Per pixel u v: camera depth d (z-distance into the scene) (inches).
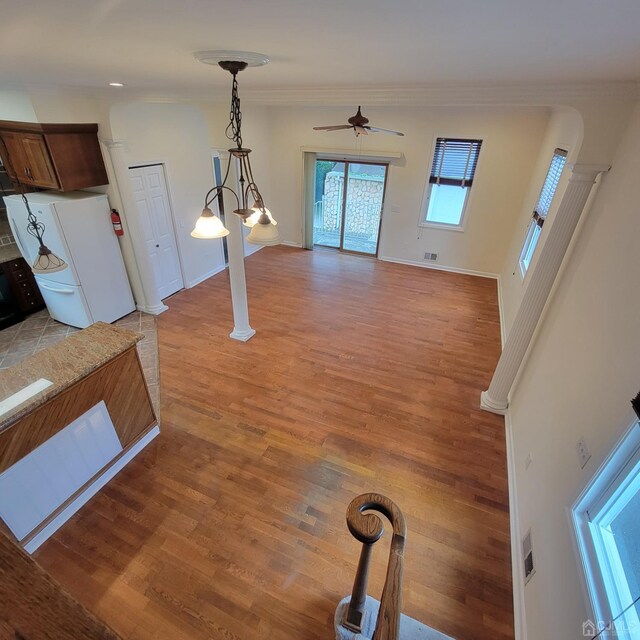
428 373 157.9
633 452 53.8
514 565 88.7
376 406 139.0
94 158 162.1
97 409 102.0
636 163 74.6
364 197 279.0
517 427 117.9
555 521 71.9
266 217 110.9
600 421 63.4
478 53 56.8
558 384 89.7
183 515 99.7
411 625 78.3
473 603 82.7
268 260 283.1
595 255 84.5
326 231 310.7
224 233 114.1
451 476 112.4
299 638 76.6
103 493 105.3
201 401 139.9
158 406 137.2
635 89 78.4
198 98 134.6
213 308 209.0
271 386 148.3
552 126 188.4
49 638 16.8
